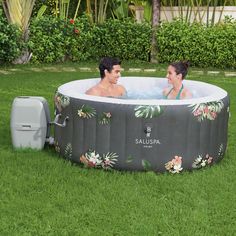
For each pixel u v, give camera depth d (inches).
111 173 234.8
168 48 568.1
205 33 552.1
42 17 559.5
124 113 228.7
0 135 287.6
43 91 406.9
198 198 211.6
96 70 522.3
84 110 234.7
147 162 232.2
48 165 241.3
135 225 190.5
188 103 231.1
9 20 549.0
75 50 571.8
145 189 218.4
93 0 634.2
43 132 261.4
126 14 615.8
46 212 198.1
